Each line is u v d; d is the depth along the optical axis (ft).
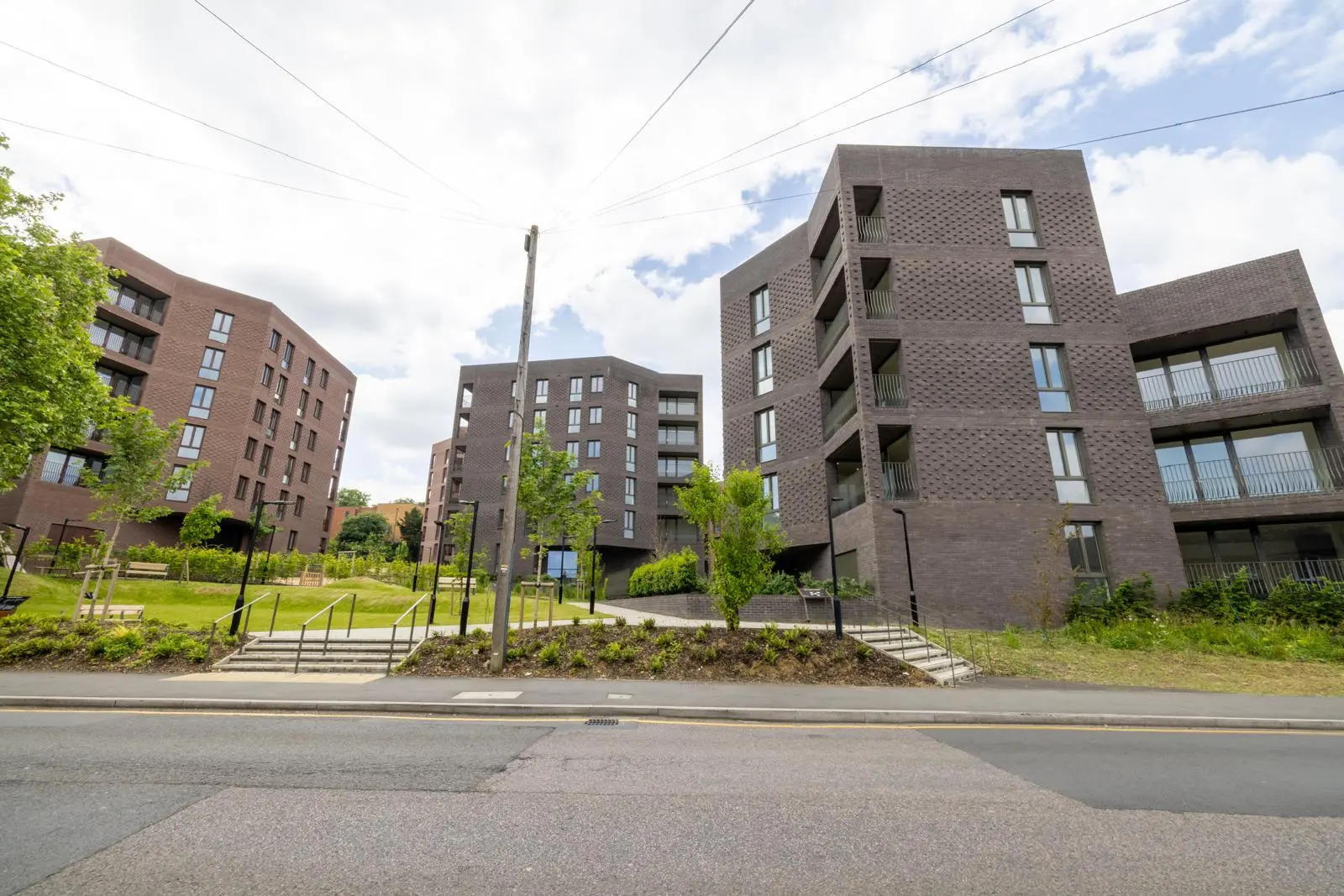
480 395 156.35
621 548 149.07
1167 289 69.56
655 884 11.18
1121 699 31.73
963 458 61.72
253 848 12.55
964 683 37.06
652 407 160.25
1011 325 65.98
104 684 32.40
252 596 71.00
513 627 48.03
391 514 275.80
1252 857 12.76
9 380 46.11
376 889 10.90
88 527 101.91
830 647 41.06
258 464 131.23
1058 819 14.83
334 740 22.21
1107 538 59.57
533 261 42.86
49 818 14.15
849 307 66.90
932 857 12.54
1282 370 64.95
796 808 15.35
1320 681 37.32
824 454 77.46
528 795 16.12
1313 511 58.34
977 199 70.64
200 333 122.62
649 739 23.00
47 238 52.31
